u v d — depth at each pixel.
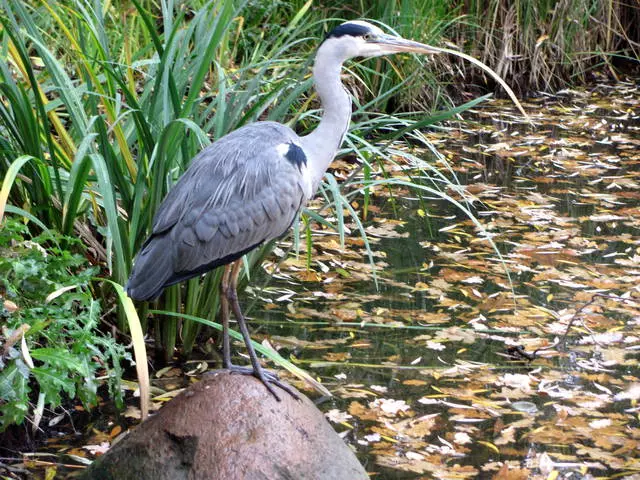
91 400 6.61
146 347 8.22
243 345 8.43
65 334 6.95
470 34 16.69
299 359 8.21
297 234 7.99
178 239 6.27
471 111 16.05
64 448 6.80
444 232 11.11
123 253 7.57
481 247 10.67
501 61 16.72
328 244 10.59
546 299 9.44
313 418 6.00
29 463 6.59
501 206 11.98
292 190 6.46
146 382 6.26
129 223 7.62
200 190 6.30
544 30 17.45
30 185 7.71
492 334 8.73
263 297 9.32
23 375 6.23
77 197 7.23
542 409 7.52
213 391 5.91
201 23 8.35
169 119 7.86
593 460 6.82
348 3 14.84
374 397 7.63
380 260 10.26
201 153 6.50
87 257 8.13
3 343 6.55
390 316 9.02
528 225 11.36
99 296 8.05
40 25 10.61
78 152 6.79
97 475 5.91
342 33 6.74
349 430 7.13
